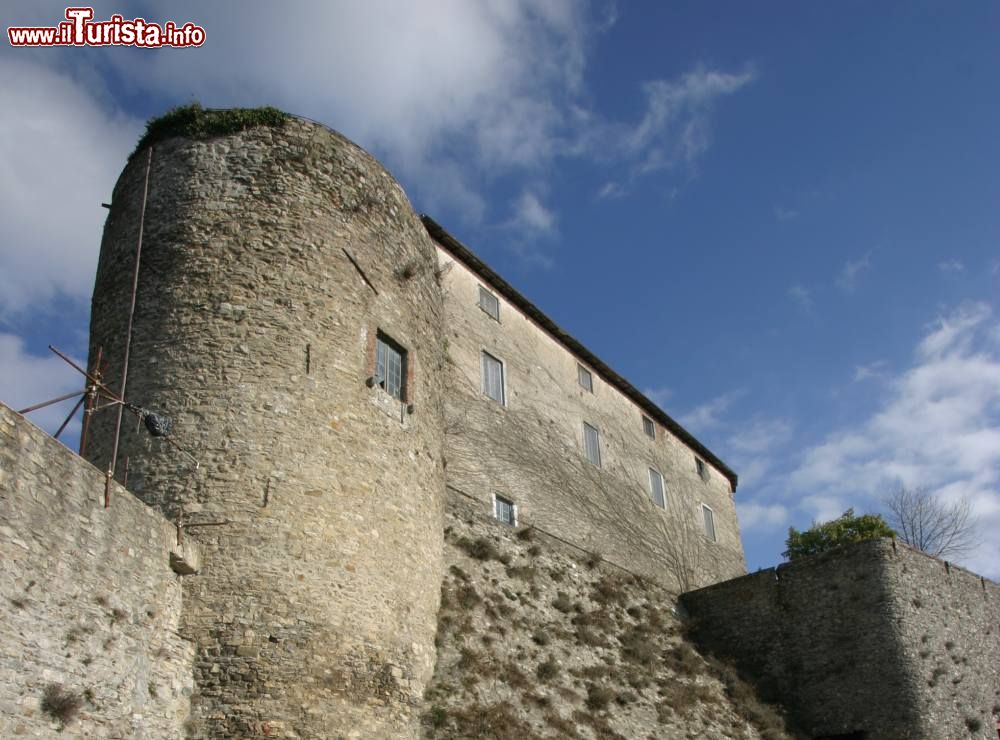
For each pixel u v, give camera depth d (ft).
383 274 66.44
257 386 55.93
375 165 69.15
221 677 48.34
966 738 94.43
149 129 65.21
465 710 60.54
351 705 51.44
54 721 38.93
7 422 39.58
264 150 63.21
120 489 46.09
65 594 41.09
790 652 100.27
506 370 101.50
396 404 63.77
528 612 80.43
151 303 58.54
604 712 73.51
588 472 109.50
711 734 80.94
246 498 52.80
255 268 59.26
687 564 122.93
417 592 60.34
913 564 102.12
